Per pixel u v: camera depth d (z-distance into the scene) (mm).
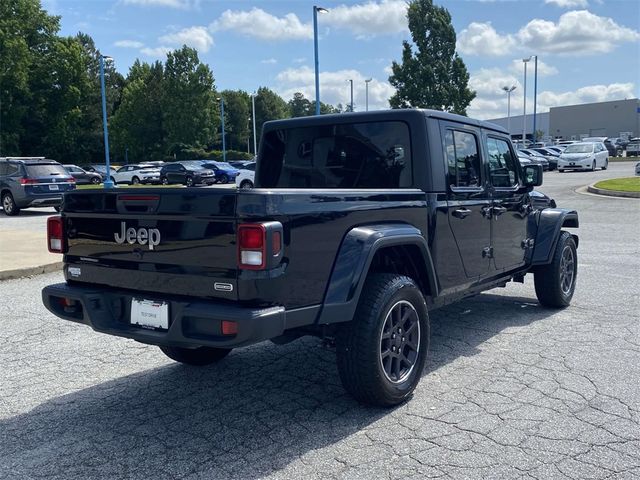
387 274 4301
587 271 9055
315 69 28344
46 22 65500
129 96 81938
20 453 3713
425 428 3895
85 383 4918
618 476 3254
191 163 38188
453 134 5121
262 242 3334
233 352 5664
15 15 62031
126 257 3941
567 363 5062
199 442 3803
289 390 4668
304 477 3324
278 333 3453
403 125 4887
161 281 3773
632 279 8438
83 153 77188
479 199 5414
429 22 44438
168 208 3648
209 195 3475
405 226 4355
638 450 3539
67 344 5984
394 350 4242
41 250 11344
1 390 4781
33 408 4414
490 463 3416
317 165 5449
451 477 3273
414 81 44906
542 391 4457
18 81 60281
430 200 4730
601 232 13023
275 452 3631
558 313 6793
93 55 95000
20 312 7246
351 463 3463
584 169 35125
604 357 5191
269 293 3432
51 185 19562
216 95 97688
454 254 5012
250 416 4184
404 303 4266
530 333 5996
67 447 3781
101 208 4016
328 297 3760
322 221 3738
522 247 6355
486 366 5051
